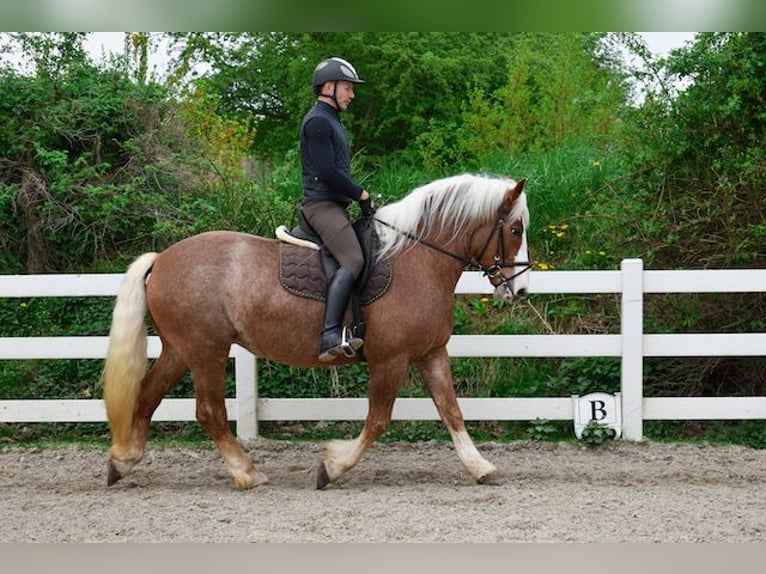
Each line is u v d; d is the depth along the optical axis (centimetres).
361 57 1485
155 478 713
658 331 879
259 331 644
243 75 1548
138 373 656
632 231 924
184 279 644
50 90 1058
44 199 1008
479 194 651
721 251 876
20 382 907
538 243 1026
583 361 867
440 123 1469
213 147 1148
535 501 621
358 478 706
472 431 849
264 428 866
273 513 593
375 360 646
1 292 805
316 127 627
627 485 678
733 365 889
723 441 820
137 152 1042
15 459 776
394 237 648
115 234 1016
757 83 875
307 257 644
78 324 938
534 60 1467
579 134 1299
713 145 898
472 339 805
